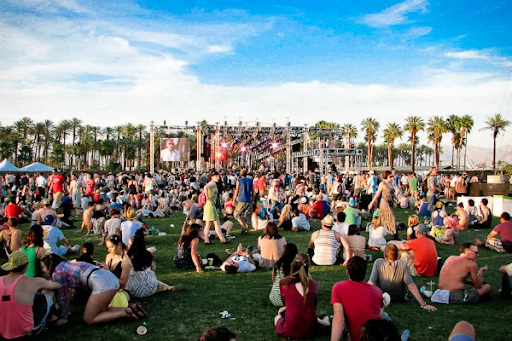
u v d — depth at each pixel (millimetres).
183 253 8492
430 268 7730
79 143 108188
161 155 40469
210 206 11227
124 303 5621
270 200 16984
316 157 42875
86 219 12609
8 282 4707
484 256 9703
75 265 5410
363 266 4273
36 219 11742
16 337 4668
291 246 6039
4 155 91938
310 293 4820
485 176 45656
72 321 5395
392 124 93500
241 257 8320
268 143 53750
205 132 43375
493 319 5512
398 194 21172
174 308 5973
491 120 76312
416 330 5102
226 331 2664
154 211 18453
